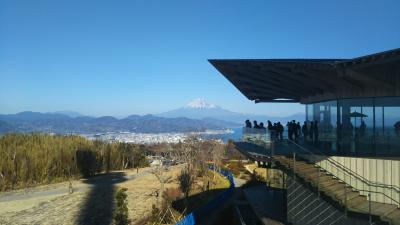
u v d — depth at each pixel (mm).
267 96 39469
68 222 36188
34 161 62219
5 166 57750
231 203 39625
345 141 22516
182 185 49281
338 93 23219
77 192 52688
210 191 50062
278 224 23984
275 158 23234
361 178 19797
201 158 63938
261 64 20938
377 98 20828
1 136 69938
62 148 69625
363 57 16453
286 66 20016
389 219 15969
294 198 22750
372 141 20953
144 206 41375
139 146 99438
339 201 17781
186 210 38406
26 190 54812
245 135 34156
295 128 28359
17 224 35719
